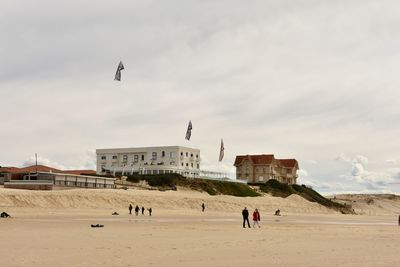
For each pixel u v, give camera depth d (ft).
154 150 569.64
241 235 129.70
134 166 568.00
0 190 279.49
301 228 171.53
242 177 647.15
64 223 168.55
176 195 367.25
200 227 165.78
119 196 320.50
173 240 108.88
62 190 320.70
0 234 117.50
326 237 126.62
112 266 67.36
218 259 75.82
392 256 81.05
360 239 120.26
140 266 67.62
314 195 600.39
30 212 237.04
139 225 168.55
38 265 67.26
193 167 586.45
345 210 573.74
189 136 371.15
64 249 86.43
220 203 368.48
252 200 408.67
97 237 113.09
